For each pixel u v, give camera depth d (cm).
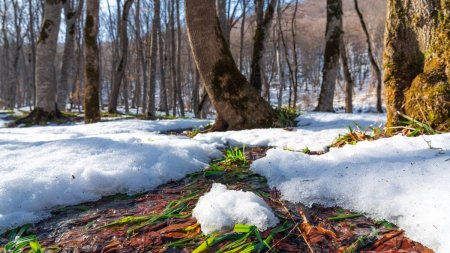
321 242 142
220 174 248
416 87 307
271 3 987
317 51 4447
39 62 1048
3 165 238
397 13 332
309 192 183
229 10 1741
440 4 308
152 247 147
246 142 391
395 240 139
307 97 3584
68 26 1468
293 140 377
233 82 536
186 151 289
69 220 184
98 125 661
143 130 621
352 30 3906
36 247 145
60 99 1475
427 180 166
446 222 132
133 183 225
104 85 4528
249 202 160
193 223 163
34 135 453
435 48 306
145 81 2177
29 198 195
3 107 3219
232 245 138
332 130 461
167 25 2288
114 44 2772
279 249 138
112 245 151
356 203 168
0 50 3950
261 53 984
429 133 279
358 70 4519
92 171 221
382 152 227
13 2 2441
